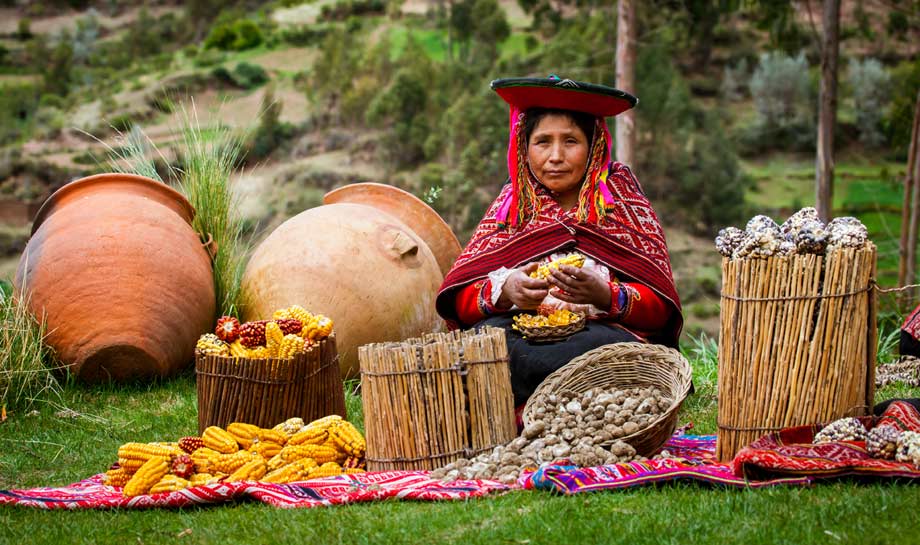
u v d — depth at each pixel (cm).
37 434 564
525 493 397
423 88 4681
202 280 668
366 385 448
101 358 632
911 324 477
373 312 654
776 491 376
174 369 662
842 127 4797
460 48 5353
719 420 433
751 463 388
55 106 5550
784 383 419
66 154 4894
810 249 416
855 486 382
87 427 580
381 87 4916
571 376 461
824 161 1247
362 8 6500
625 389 468
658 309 507
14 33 7150
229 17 6681
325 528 371
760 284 417
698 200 4316
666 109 4428
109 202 662
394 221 702
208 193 724
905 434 392
